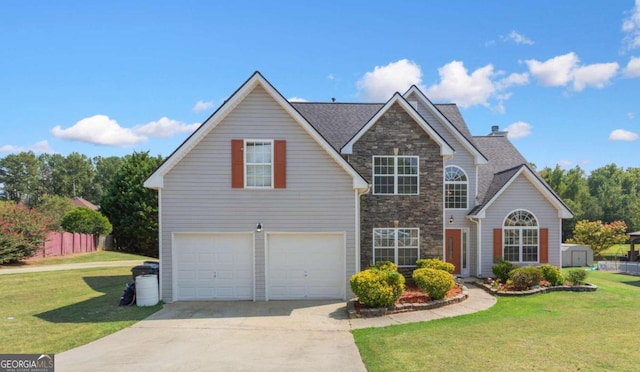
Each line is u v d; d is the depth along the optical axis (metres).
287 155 16.16
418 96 22.78
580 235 42.47
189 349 10.02
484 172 24.62
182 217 15.86
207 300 15.92
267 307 14.84
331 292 16.20
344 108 22.73
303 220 16.11
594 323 12.16
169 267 15.77
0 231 28.05
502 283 19.42
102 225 41.34
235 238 16.06
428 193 19.19
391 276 14.30
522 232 22.00
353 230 16.14
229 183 15.98
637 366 8.12
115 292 18.34
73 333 11.55
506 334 10.84
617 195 70.38
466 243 22.67
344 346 10.21
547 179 61.56
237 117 16.05
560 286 18.72
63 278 23.06
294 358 9.22
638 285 22.05
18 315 13.85
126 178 43.19
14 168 96.88
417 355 9.07
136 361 9.05
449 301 15.33
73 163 103.69
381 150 19.12
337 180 16.19
